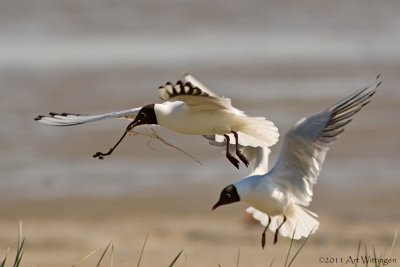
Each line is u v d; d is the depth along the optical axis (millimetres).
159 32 32531
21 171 18031
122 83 24688
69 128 20281
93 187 17188
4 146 19328
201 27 33312
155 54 29109
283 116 21438
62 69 26625
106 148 19172
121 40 31219
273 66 27047
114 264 12664
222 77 25812
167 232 14648
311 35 31844
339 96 23188
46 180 17531
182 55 28781
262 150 9984
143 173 17812
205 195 16734
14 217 15727
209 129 8969
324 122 8875
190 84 8328
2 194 16891
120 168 18125
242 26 33500
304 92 23656
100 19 34094
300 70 26344
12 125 20703
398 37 30984
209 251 13344
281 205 9172
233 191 9211
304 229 9273
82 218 15625
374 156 18484
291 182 9148
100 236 14406
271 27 33344
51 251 13477
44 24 33344
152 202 16438
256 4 36500
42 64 27391
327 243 13781
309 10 35594
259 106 22391
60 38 31531
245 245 13781
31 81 24969
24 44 30547
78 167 18172
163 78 25516
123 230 14836
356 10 35219
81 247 13719
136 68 26766
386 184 17094
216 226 15047
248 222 15008
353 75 25578
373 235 14234
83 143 19438
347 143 19188
